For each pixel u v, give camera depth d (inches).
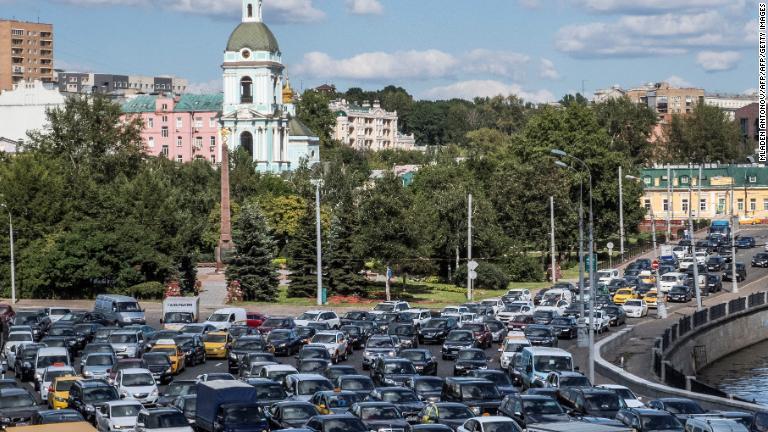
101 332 3521.2
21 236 5398.6
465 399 2167.8
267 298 4943.4
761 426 1973.4
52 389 2444.6
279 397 2236.7
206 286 5516.7
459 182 6471.5
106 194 5565.9
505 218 6284.5
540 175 6235.2
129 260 5113.2
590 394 2129.7
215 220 6919.3
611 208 7057.1
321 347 2977.4
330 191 7313.0
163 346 3056.1
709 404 2496.3
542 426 1641.2
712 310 4638.3
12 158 6264.8
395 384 2490.2
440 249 5649.6
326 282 5044.3
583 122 7106.3
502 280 5556.1
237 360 3043.8
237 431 1908.2
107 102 7514.8
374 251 5007.4
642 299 4889.3
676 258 6323.8
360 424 1871.3
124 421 2101.4
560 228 6186.0
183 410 2159.2
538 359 2600.9
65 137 7347.4
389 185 5093.5
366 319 3971.5
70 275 5083.7
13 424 2198.6
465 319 3973.9
